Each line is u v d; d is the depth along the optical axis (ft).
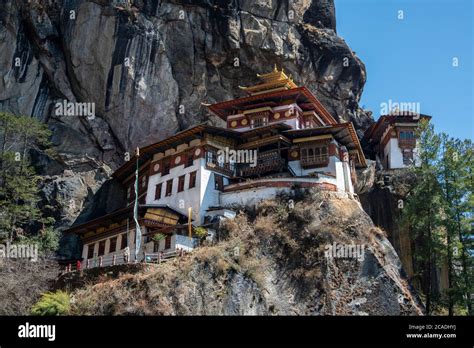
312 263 150.00
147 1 219.00
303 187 170.91
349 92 249.34
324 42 241.76
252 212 169.89
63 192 202.08
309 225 157.99
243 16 226.38
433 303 166.91
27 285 140.97
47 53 215.72
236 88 233.14
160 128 215.10
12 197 183.42
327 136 188.65
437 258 165.37
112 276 136.98
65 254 190.39
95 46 212.43
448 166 171.12
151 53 212.84
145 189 197.47
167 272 131.13
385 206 206.69
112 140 215.51
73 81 216.33
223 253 144.05
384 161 248.32
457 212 165.48
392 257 158.61
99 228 184.85
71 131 213.87
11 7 209.97
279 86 212.84
